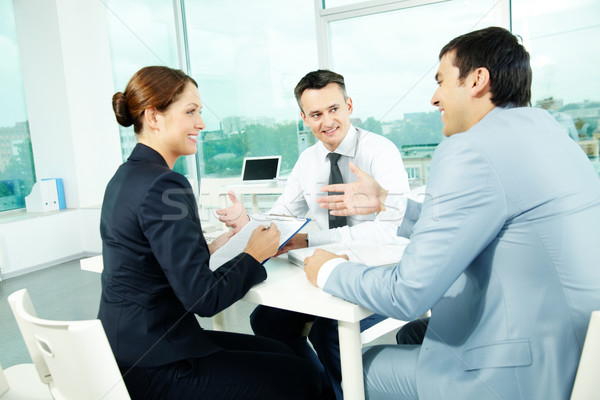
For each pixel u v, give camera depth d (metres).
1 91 3.66
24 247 3.36
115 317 0.84
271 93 3.67
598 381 0.57
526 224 0.67
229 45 3.77
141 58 4.01
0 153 3.66
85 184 3.78
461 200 0.68
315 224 1.50
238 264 0.87
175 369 0.86
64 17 3.57
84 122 3.76
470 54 0.77
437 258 0.69
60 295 2.76
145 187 0.83
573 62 2.59
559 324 0.66
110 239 0.85
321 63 3.33
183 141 0.96
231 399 0.87
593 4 2.50
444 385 0.74
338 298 0.79
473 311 0.75
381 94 3.20
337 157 1.45
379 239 1.13
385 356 0.86
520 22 2.69
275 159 3.06
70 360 0.71
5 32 3.67
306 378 0.92
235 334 1.14
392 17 3.06
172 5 3.91
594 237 0.66
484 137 0.70
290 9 3.46
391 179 1.38
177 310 0.89
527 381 0.67
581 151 0.73
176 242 0.81
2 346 2.03
